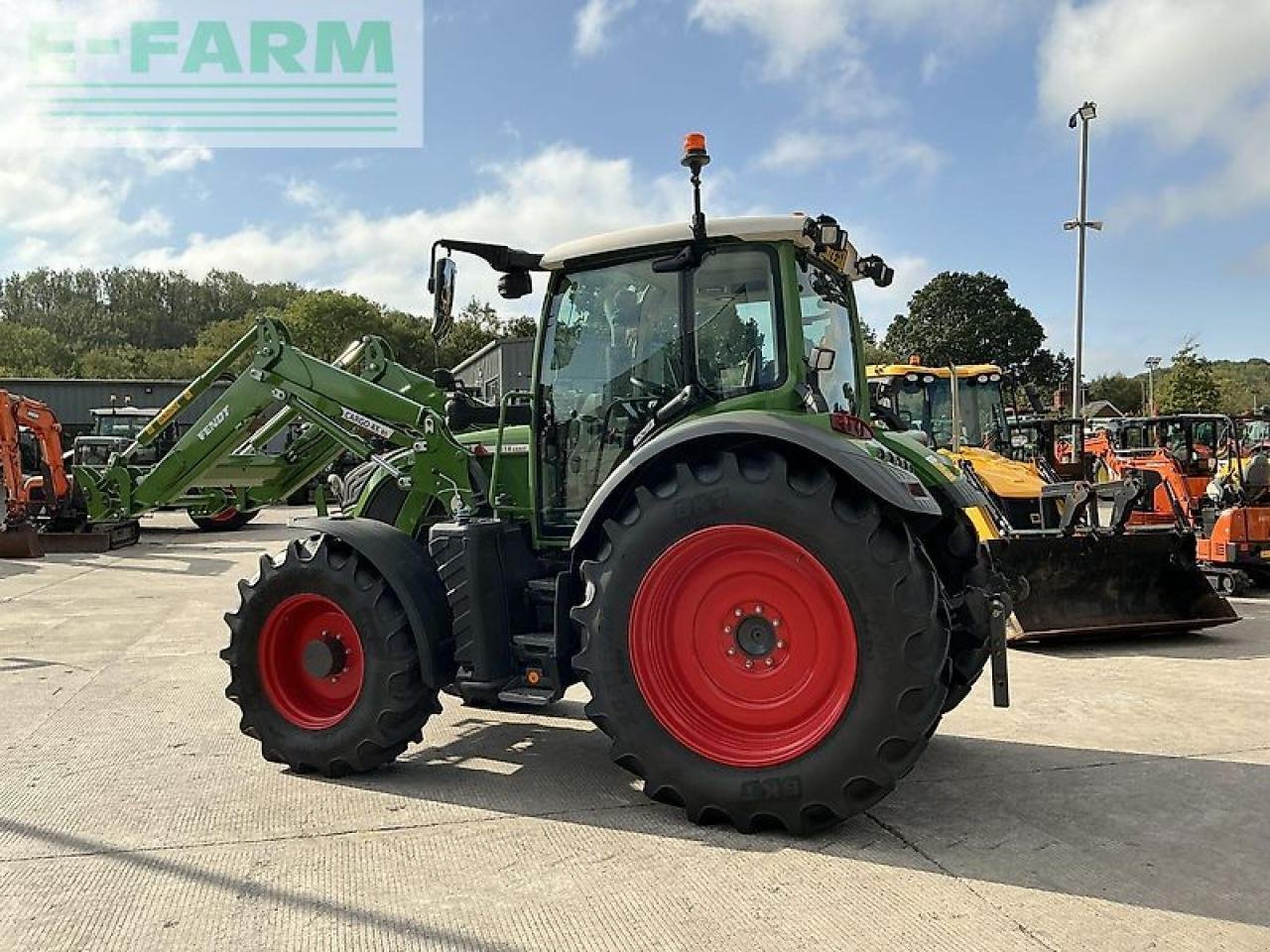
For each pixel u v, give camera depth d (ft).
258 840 11.17
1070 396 62.95
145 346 321.52
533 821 11.69
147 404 100.63
